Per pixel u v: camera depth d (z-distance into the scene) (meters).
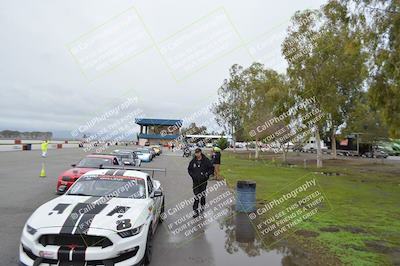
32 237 4.70
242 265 5.88
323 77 27.67
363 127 42.62
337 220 9.53
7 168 21.19
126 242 4.85
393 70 14.00
